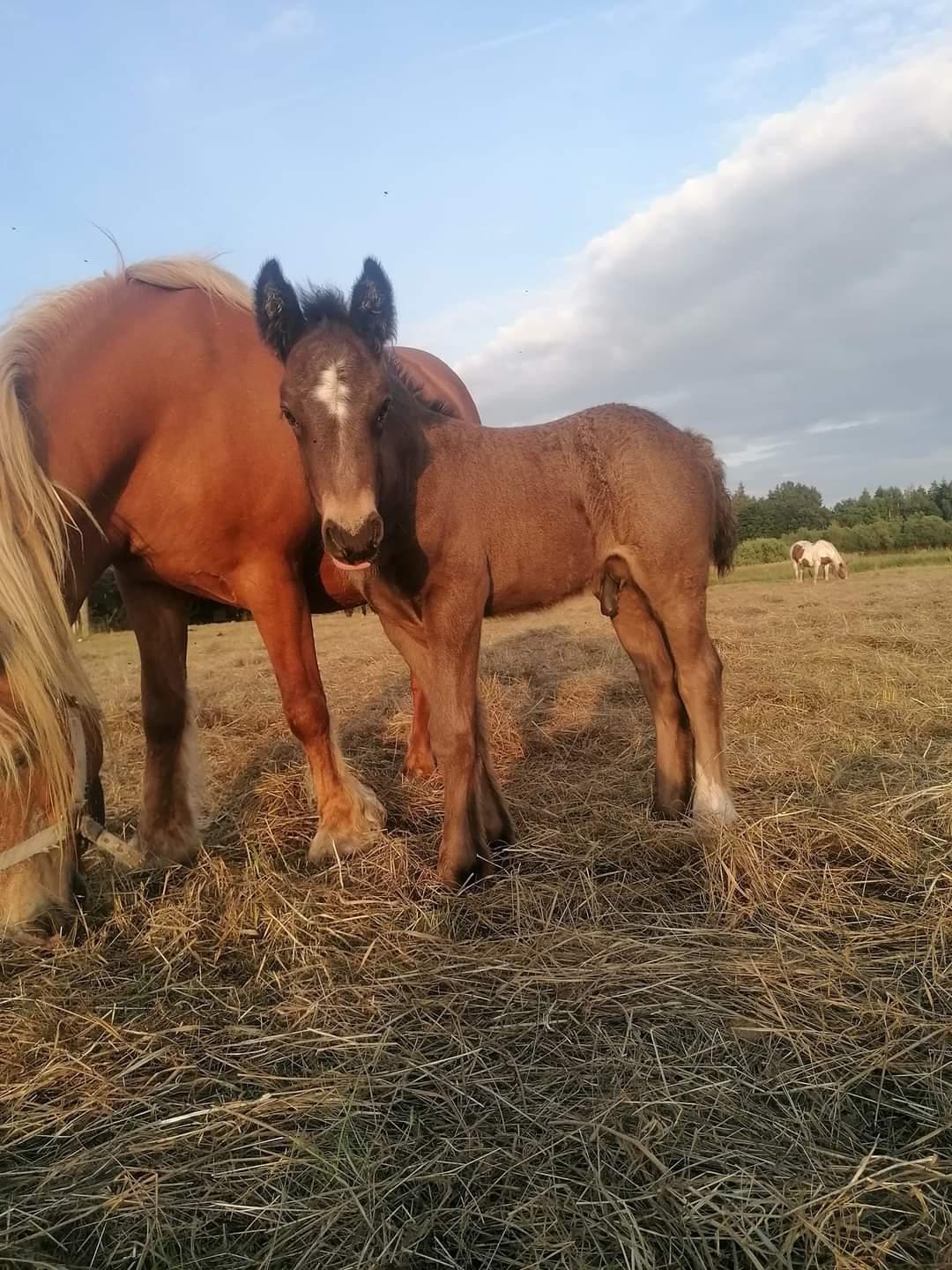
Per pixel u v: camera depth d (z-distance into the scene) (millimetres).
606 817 3176
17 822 2180
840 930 2230
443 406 3285
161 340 2711
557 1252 1271
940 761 3535
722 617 10391
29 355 2525
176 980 2180
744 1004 1922
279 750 4562
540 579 3004
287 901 2486
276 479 2838
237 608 3145
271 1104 1630
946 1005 1889
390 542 2717
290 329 2547
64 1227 1387
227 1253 1316
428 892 2660
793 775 3473
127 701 6340
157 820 3053
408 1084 1689
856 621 8867
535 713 5113
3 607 2135
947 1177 1360
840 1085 1624
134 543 2811
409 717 5211
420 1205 1392
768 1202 1331
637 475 3018
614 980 2037
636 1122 1539
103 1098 1700
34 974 2189
